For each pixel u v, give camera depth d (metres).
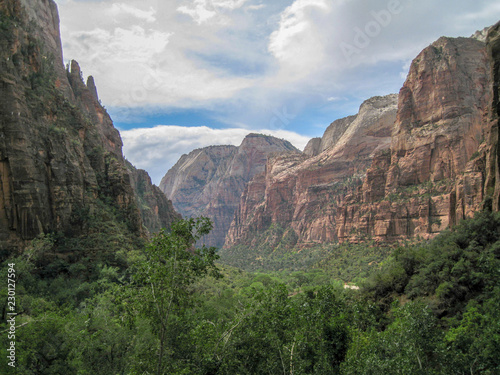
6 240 59.47
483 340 24.73
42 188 65.81
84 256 65.75
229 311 49.59
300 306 28.92
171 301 20.53
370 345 26.05
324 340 26.88
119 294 22.34
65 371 28.75
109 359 31.67
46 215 65.44
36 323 29.41
